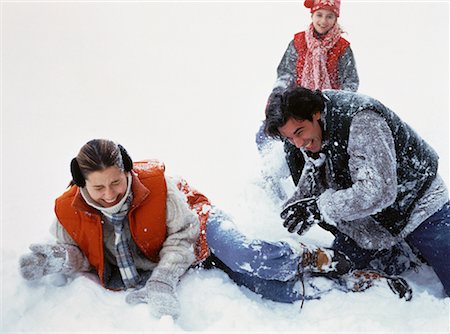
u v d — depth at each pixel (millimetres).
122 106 8391
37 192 5504
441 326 3055
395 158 3188
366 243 3434
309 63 5117
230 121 7664
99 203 3064
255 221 4316
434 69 8945
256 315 3102
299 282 3289
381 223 3402
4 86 9062
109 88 9164
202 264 3428
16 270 3248
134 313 3004
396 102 7684
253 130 7297
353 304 3219
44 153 6613
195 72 9914
